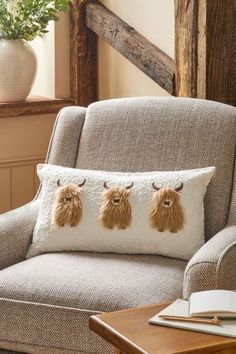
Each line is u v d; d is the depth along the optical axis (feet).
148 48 11.91
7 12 12.48
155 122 10.15
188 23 10.84
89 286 8.49
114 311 7.86
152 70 11.80
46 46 13.47
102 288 8.43
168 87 11.50
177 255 9.34
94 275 8.73
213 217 9.70
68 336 8.39
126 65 12.80
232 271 8.24
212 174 9.53
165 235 9.32
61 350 8.47
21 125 13.10
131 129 10.24
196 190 9.44
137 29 12.35
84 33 13.19
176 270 8.98
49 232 9.70
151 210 9.37
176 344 6.60
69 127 10.62
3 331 8.69
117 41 12.44
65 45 13.37
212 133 9.88
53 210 9.72
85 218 9.59
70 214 9.60
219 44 10.68
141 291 8.34
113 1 12.78
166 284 8.55
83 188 9.71
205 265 8.07
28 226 9.93
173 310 7.18
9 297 8.63
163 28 11.84
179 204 9.34
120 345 6.80
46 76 13.57
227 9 10.61
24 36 12.64
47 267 9.04
